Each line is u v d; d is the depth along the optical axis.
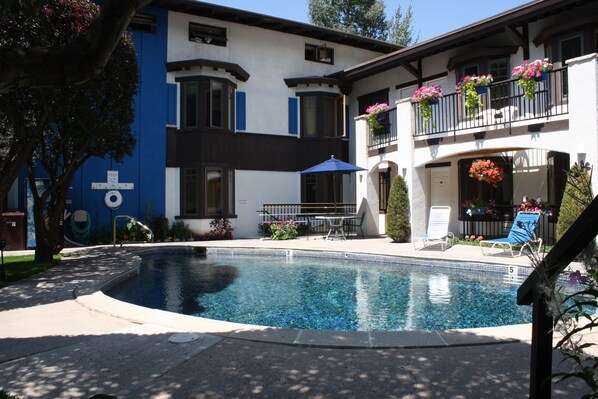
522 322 5.61
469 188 13.16
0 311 5.41
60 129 9.02
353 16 31.84
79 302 5.84
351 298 7.06
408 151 12.91
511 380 3.17
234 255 12.21
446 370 3.38
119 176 14.76
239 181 16.59
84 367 3.51
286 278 8.84
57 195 10.24
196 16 16.08
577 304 1.78
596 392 1.80
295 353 3.81
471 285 7.94
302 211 17.55
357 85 18.72
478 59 13.24
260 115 17.16
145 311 5.31
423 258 9.75
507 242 9.46
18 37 7.04
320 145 17.94
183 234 15.09
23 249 12.20
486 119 11.71
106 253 11.27
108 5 2.34
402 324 5.60
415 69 15.54
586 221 1.57
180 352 3.85
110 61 9.00
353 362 3.58
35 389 3.10
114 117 9.70
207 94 15.56
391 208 13.21
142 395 2.99
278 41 17.69
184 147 15.58
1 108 7.41
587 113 8.70
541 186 11.99
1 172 7.73
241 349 3.92
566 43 11.09
